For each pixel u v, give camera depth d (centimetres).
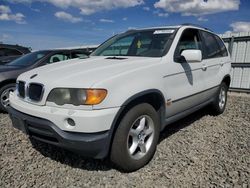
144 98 325
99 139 273
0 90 584
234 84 984
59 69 339
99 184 292
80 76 298
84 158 354
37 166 332
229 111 630
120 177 307
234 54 977
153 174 313
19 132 455
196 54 370
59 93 285
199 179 301
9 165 334
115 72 306
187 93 406
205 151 379
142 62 350
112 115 279
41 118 292
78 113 271
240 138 436
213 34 549
